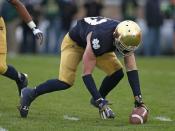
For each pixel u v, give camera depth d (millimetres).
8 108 20906
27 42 48312
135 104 18672
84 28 18391
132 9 46531
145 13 48312
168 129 17609
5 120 18453
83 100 23156
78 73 32375
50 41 48344
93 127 17625
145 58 46812
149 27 47312
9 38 48312
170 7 49406
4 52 19562
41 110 20734
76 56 18828
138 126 17891
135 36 17609
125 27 17672
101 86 19812
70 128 17453
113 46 18078
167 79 31266
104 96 19953
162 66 39906
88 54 17969
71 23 46656
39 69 34469
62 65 18828
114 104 22375
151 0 46438
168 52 50562
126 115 20094
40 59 42125
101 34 17844
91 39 17906
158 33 47594
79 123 18297
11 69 20359
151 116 20000
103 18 18516
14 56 45250
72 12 46312
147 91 26359
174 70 37031
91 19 18516
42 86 18953
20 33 49312
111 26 17984
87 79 18031
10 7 46094
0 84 26938
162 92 26188
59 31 47094
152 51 48531
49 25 47406
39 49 49219
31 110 20641
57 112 20453
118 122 18531
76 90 25594
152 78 31641
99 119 19062
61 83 18781
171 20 50125
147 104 22641
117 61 19438
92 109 21203
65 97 23750
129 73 18562
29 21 19828
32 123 18078
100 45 17844
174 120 19312
